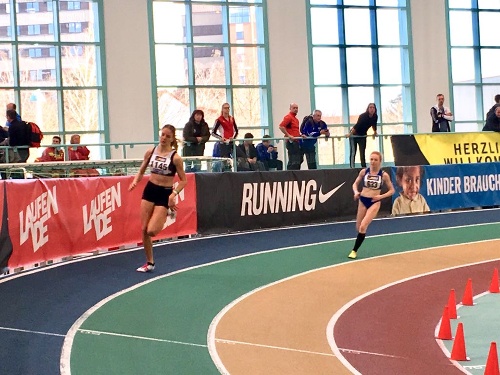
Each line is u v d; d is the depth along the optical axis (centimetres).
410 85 2528
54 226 1220
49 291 1013
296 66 2367
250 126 2327
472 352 770
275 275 1176
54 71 2094
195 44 2248
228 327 850
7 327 822
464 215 1980
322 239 1569
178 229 1529
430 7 2548
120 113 2150
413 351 770
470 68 2623
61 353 723
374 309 959
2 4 2039
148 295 1010
